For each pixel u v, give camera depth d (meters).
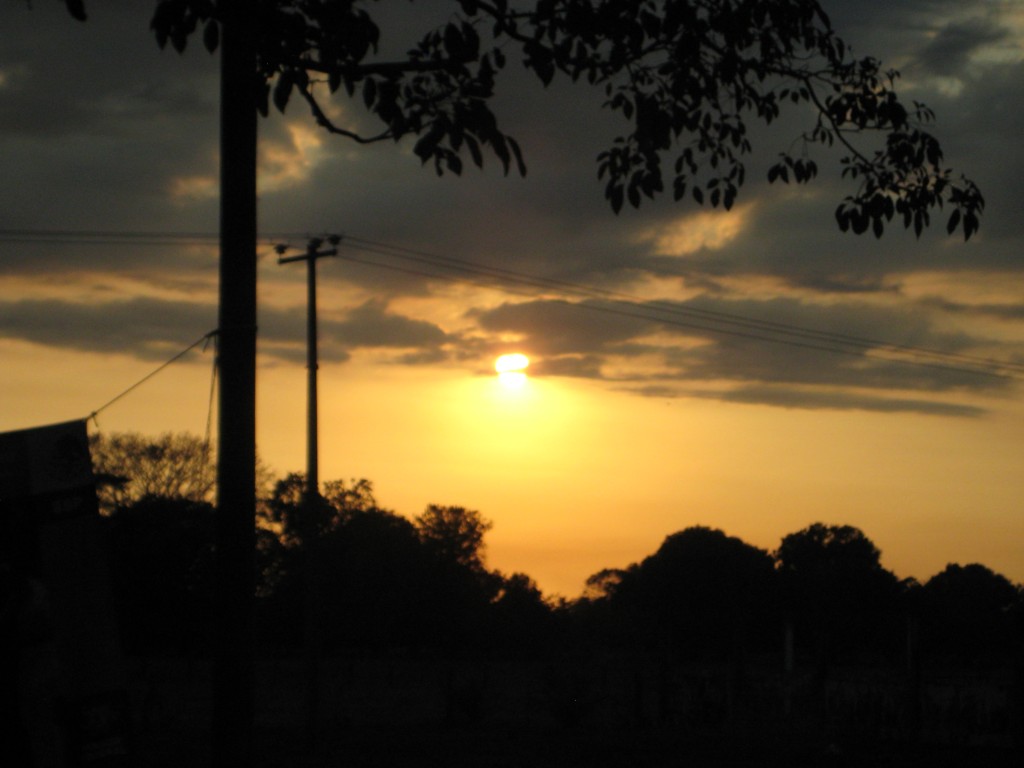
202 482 47.50
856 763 20.98
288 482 47.53
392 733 28.64
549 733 28.27
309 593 26.55
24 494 7.38
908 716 25.41
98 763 7.14
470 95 7.34
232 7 6.41
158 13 6.41
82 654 7.27
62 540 7.39
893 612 78.62
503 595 103.50
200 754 20.92
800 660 68.88
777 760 21.53
